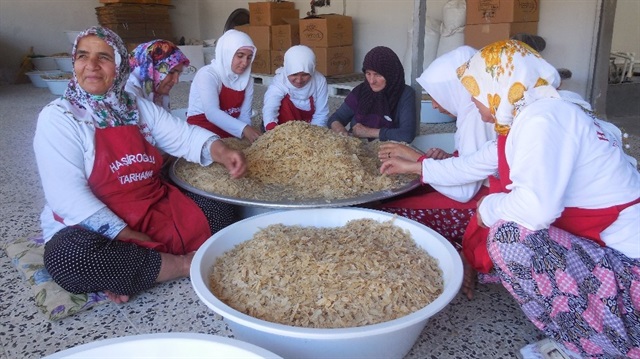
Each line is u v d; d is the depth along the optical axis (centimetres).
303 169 221
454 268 151
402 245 174
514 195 139
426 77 213
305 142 229
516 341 164
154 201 200
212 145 221
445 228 216
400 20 607
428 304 144
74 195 179
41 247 222
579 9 458
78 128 182
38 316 180
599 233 144
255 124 423
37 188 324
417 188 232
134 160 194
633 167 151
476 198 210
